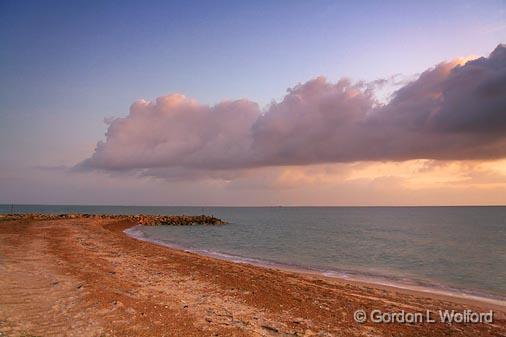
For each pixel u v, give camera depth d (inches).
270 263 1082.1
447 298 674.8
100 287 561.6
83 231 1550.2
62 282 582.2
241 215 6589.6
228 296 564.7
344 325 453.7
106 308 455.2
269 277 740.7
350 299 589.6
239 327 420.5
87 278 622.5
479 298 685.3
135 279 648.4
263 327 427.8
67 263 761.6
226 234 2269.9
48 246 1009.5
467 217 5295.3
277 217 5565.9
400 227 3051.2
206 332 397.1
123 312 443.8
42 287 547.2
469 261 1204.5
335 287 692.7
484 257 1298.0
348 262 1156.5
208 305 507.8
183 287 609.3
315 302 557.9
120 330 383.6
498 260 1227.9
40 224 1850.4
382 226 3201.3
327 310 516.7
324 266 1060.5
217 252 1328.7
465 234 2325.3
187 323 422.0
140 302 495.8
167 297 537.3
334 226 3208.7
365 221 4173.2
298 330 422.9
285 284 678.5
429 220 4367.6
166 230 2536.9
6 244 1003.3
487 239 1980.8
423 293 713.0
